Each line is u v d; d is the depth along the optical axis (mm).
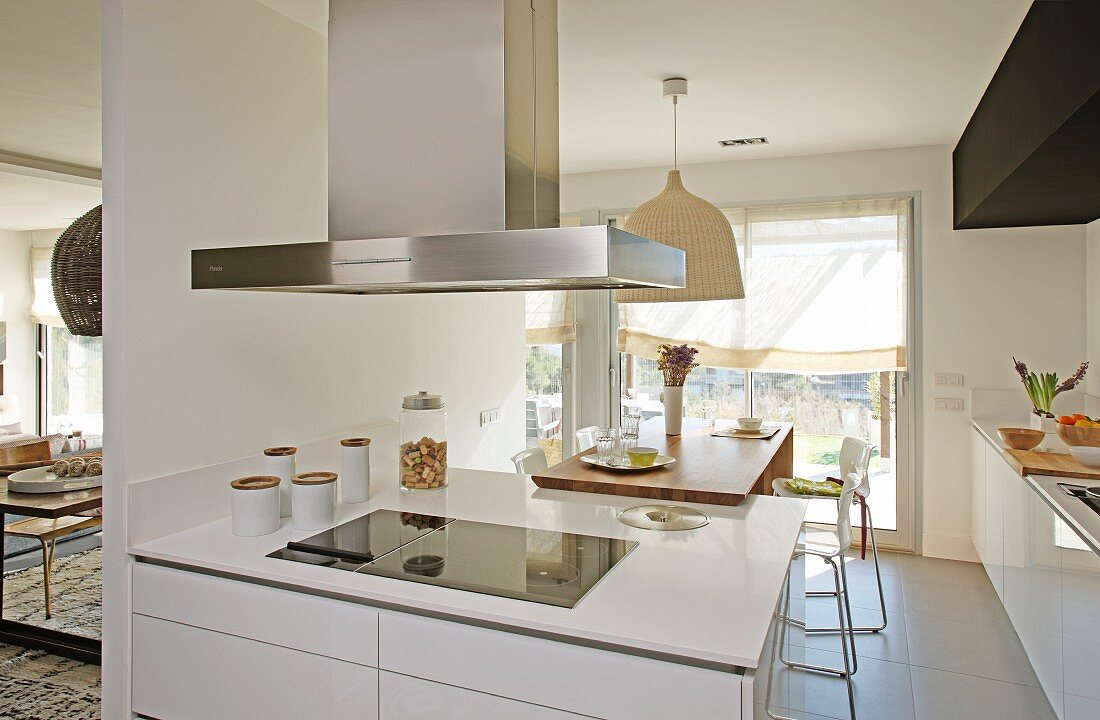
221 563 1817
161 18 2053
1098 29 1699
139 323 2008
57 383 8477
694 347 5234
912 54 3043
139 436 2010
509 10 1906
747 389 5125
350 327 2871
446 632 1559
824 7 2627
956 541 4562
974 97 3570
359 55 2016
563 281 1996
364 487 2457
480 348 3953
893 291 4730
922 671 3102
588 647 1470
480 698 1531
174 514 2090
